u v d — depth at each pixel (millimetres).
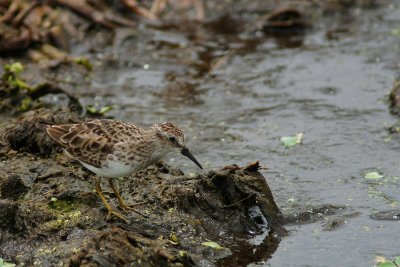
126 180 13055
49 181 12828
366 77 19109
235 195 12672
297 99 18094
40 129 13305
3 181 12836
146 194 12641
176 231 11938
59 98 17094
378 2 23484
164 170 13586
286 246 12195
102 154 11812
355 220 12836
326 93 18359
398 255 11805
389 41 21109
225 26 22203
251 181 12875
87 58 19906
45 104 16766
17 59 19734
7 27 20547
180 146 12195
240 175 12945
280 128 16656
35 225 11977
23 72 18891
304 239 12383
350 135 16141
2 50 19766
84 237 11508
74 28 21016
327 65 19906
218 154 15531
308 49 20906
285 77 19328
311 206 13297
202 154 15547
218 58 20375
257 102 18016
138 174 13234
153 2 23031
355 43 21141
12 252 11719
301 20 21984
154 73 19656
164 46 20984
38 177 12930
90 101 17906
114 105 17859
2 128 14672
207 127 16797
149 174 13281
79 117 14688
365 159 15078
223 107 17828
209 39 21469
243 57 20469
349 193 13781
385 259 11695
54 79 18766
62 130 12391
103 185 12938
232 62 20172
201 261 11414
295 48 20984
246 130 16625
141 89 18797
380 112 17156
